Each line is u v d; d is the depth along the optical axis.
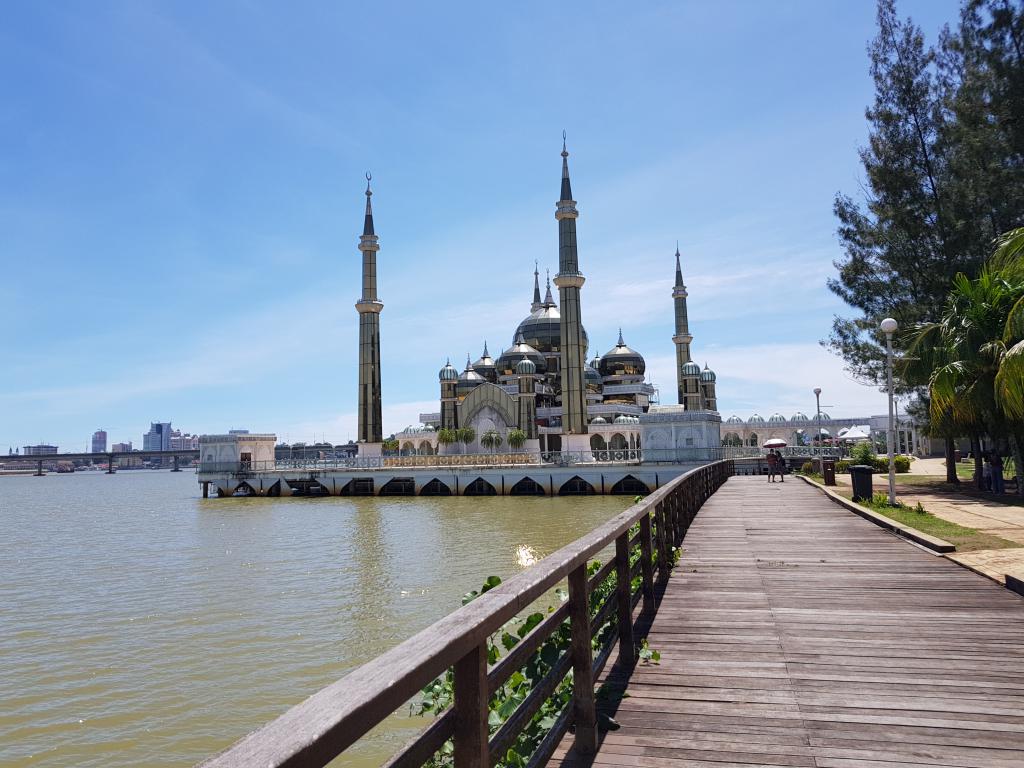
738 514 22.45
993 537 15.85
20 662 17.64
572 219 85.69
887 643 8.56
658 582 12.12
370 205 97.94
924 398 35.88
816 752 5.70
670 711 6.60
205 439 91.06
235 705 14.53
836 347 37.78
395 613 21.45
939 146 34.53
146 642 19.22
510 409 91.75
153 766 12.14
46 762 12.33
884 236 35.81
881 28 36.19
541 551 32.75
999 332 25.92
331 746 2.03
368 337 94.81
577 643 5.66
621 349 112.12
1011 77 31.19
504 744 3.78
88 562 35.38
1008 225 32.44
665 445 68.06
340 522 51.28
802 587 11.74
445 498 71.69
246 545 40.00
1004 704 6.61
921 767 5.42
